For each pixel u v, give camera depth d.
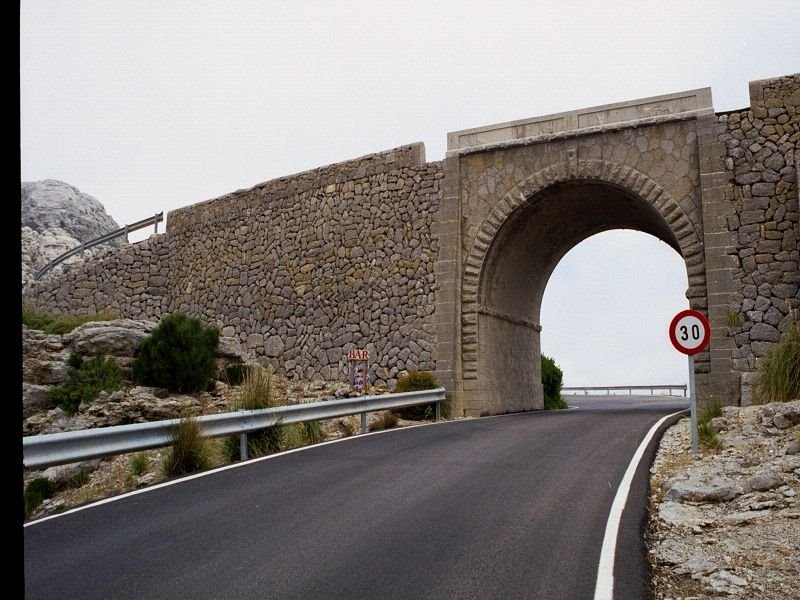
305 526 6.64
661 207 17.23
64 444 8.09
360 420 15.95
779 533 6.16
